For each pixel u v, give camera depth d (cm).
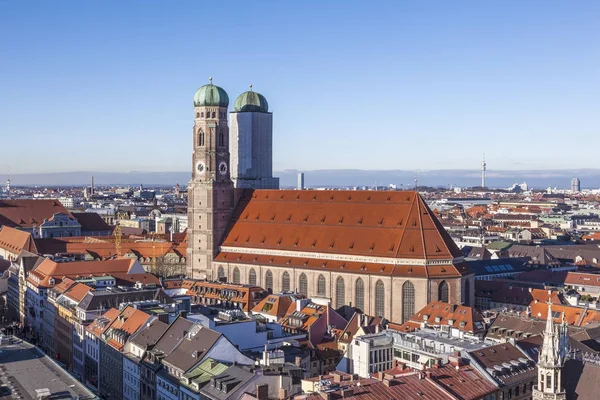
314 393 11381
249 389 12812
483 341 15562
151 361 15462
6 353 14788
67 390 12306
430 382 12156
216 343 14562
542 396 11569
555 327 11812
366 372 16175
